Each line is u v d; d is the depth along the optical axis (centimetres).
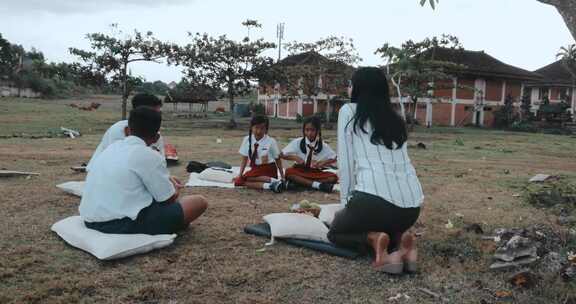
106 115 2788
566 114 3309
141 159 379
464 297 317
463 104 3206
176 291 314
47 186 628
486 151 1378
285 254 386
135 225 380
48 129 1723
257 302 301
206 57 2231
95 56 2222
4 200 539
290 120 3275
